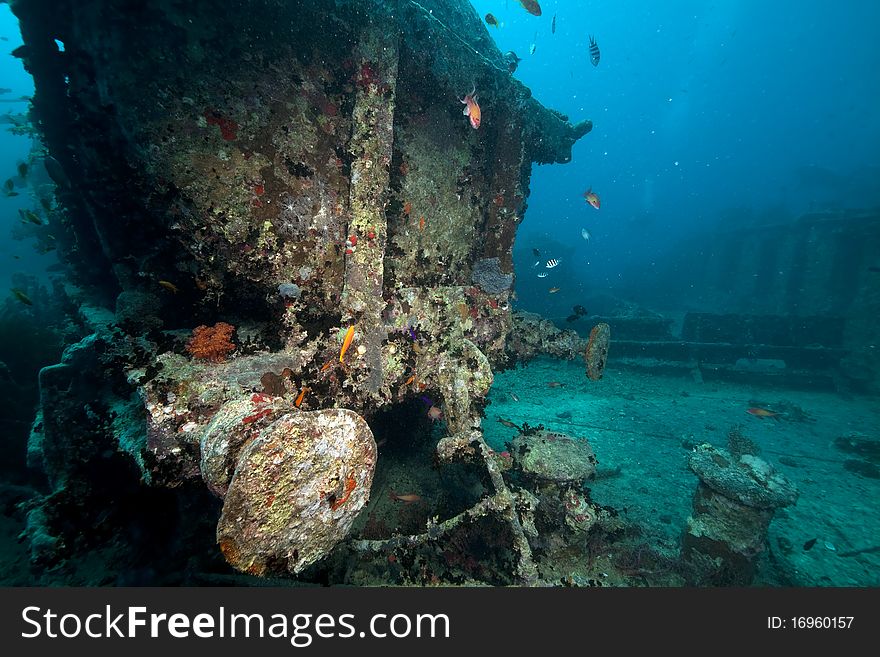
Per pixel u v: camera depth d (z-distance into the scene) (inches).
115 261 141.7
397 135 163.8
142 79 109.3
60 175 183.6
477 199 201.3
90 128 121.9
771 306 653.9
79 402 167.9
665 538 196.5
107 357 121.0
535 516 174.7
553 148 237.8
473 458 139.8
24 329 299.1
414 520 177.8
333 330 130.6
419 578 151.4
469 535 170.4
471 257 201.0
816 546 196.1
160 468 93.4
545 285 843.4
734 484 153.8
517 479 197.9
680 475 260.7
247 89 124.9
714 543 161.5
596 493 237.9
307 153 137.2
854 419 361.4
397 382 142.9
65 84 149.6
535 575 134.9
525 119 208.8
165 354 102.5
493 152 206.4
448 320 162.7
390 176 161.8
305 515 77.1
